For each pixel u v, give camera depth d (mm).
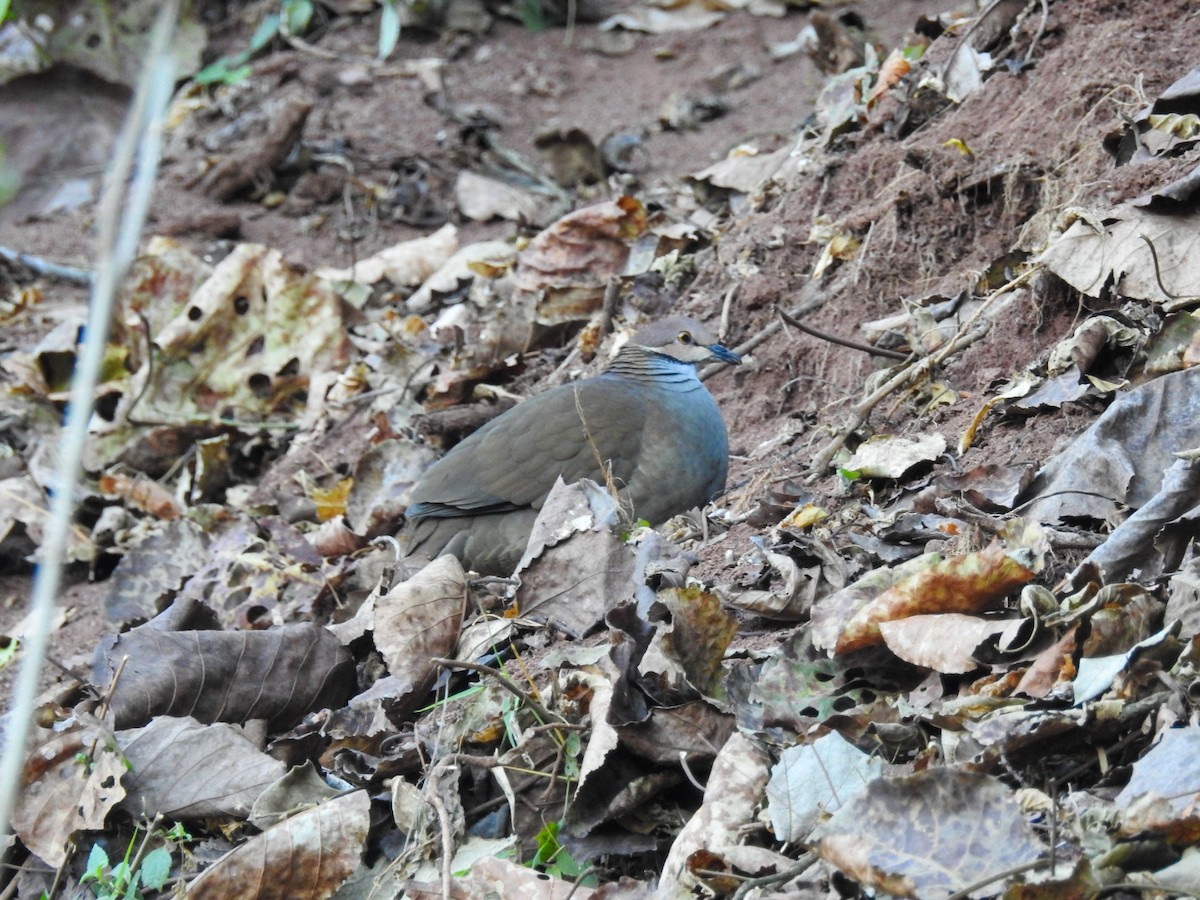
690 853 5543
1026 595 6090
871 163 11836
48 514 12844
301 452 13039
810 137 13570
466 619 7965
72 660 10695
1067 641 5883
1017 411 8562
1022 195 10344
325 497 11969
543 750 6426
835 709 6234
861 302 10875
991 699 5734
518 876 5770
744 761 5855
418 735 6973
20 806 6973
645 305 12633
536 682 7074
